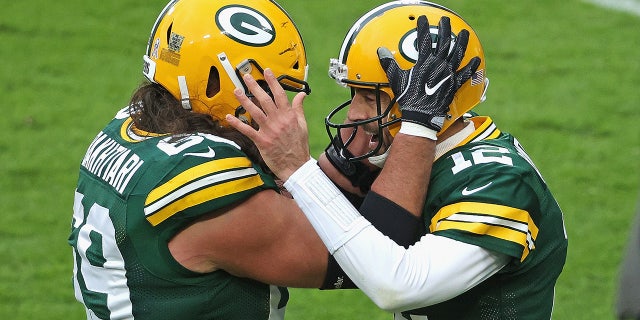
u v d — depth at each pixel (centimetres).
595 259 2122
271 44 1040
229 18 1034
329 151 1144
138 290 993
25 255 2136
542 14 3422
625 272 1526
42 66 3047
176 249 979
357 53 1029
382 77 1016
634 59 3119
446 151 1032
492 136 1055
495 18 3388
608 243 2183
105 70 3038
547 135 2681
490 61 3100
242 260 988
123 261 994
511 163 991
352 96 1103
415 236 1016
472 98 1046
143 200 976
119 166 1016
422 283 934
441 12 1046
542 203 1005
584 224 2264
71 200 2367
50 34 3234
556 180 2459
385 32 1020
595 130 2706
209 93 1048
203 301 992
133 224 980
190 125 1037
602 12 3447
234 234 975
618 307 1544
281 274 997
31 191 2403
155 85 1080
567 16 3412
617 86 2945
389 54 1005
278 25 1054
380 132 1027
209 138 998
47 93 2894
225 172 966
